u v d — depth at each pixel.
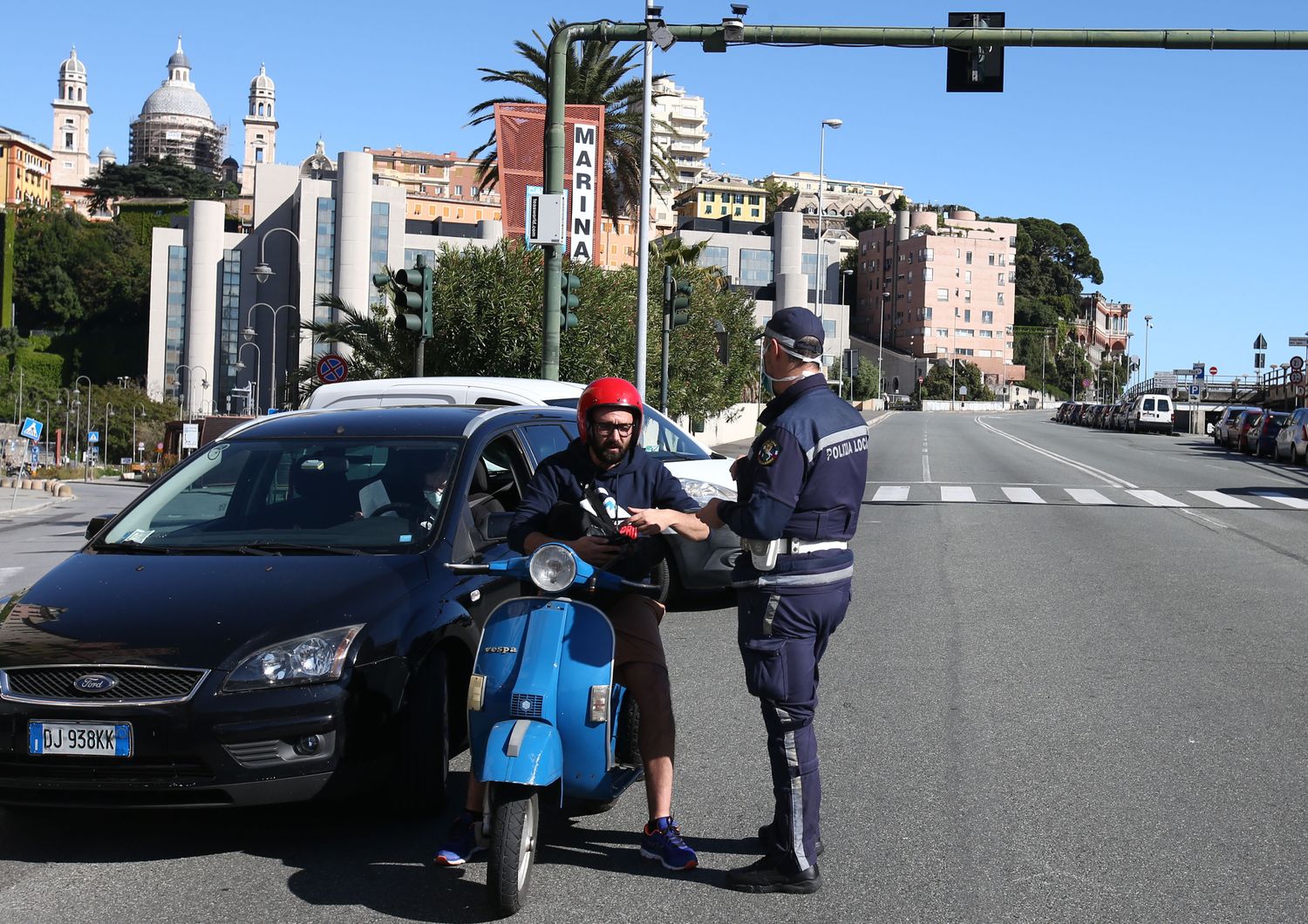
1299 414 35.16
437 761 5.01
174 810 5.21
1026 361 175.38
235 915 4.08
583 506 4.41
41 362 142.75
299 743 4.62
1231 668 7.65
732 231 146.12
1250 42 14.09
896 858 4.57
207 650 4.63
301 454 5.99
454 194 186.38
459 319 23.73
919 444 44.53
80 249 157.38
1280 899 4.18
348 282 116.06
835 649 8.22
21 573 16.36
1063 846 4.68
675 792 5.35
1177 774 5.54
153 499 5.89
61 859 4.63
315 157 172.62
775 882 4.25
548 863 4.55
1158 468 30.23
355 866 4.54
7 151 194.00
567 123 16.50
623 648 4.51
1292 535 15.03
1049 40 14.25
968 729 6.29
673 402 35.34
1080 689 7.12
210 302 123.31
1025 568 12.02
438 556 5.44
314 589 4.98
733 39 14.49
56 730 4.54
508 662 4.24
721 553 9.69
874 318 171.25
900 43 14.38
